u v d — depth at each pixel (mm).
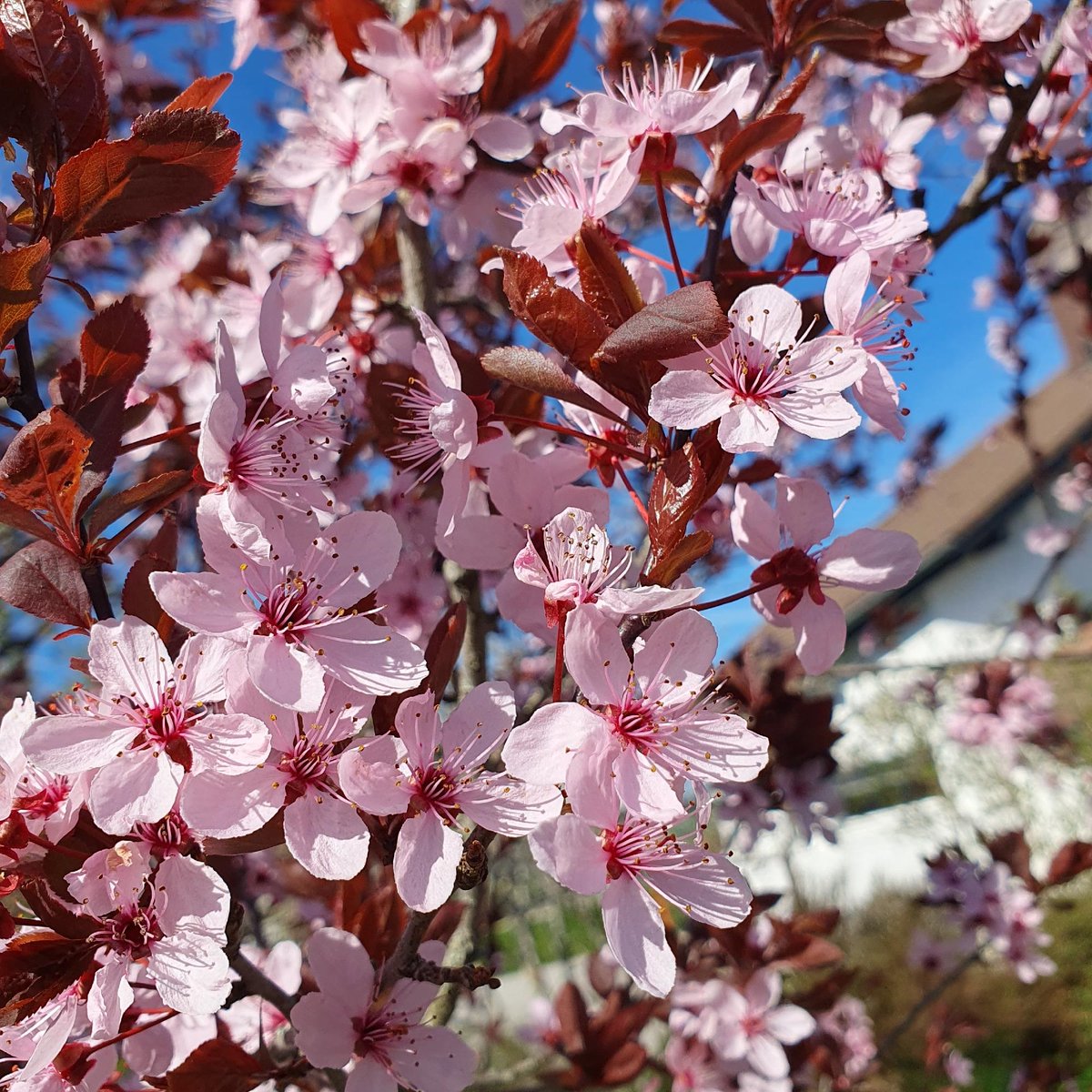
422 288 200
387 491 200
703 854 111
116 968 106
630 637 116
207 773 105
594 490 134
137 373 124
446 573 205
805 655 134
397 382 156
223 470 116
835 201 141
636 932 107
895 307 133
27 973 105
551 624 116
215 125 116
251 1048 143
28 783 116
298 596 115
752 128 130
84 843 112
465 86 174
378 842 117
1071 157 178
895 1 173
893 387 120
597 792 107
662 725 112
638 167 132
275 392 124
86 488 115
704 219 143
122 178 118
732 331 119
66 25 121
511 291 120
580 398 123
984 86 174
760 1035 229
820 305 136
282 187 206
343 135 182
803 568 133
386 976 124
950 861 357
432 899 107
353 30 179
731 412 115
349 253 186
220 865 124
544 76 179
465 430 128
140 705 109
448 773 114
